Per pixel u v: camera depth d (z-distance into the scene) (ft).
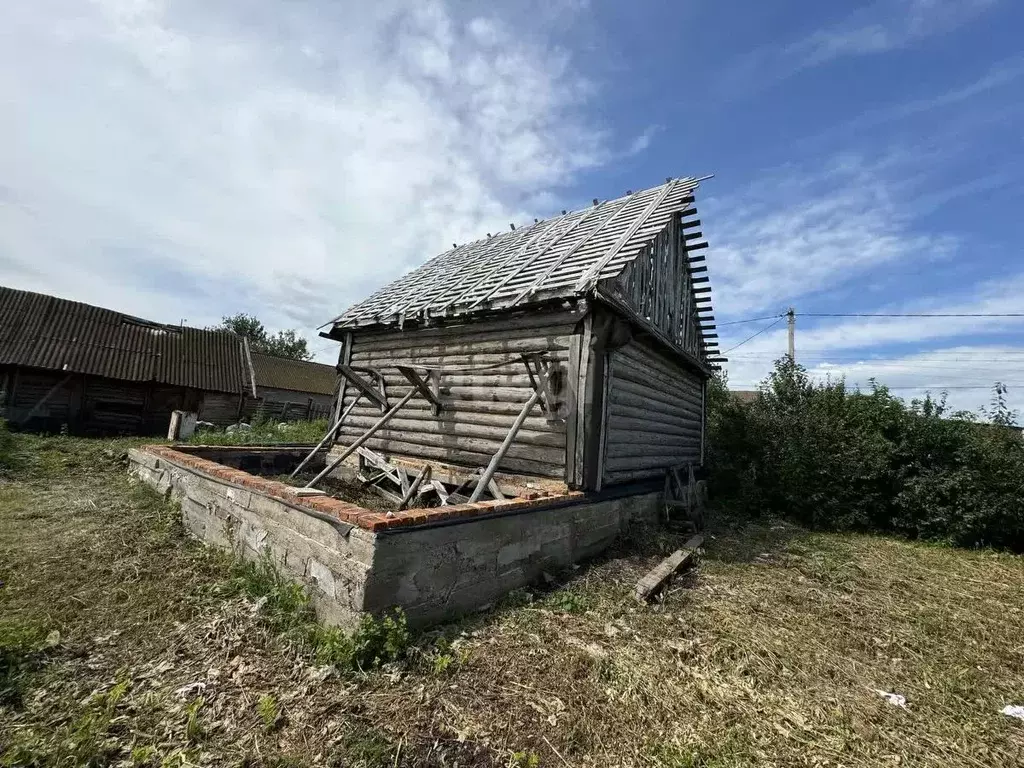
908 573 23.24
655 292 29.60
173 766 7.88
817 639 14.44
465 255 39.65
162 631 12.11
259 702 9.62
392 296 35.86
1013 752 9.84
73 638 11.54
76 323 63.36
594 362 22.03
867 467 34.71
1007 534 31.09
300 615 12.89
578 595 16.01
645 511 27.30
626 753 8.95
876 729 10.21
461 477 24.89
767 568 21.59
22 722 8.70
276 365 102.89
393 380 31.04
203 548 18.17
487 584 15.05
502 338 25.18
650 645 13.07
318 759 8.29
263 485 16.19
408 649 11.59
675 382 34.78
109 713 9.03
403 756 8.45
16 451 34.63
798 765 8.94
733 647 13.34
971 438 33.60
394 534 12.12
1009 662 13.96
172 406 64.49
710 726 9.89
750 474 37.45
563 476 21.59
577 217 36.09
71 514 21.09
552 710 9.99
